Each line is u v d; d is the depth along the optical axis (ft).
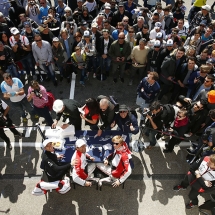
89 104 16.94
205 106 18.13
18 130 22.43
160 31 26.03
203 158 15.40
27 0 30.66
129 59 26.22
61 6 29.71
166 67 21.59
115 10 30.27
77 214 17.19
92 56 24.97
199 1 31.24
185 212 17.38
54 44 22.94
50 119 21.27
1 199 17.88
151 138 19.70
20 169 19.66
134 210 17.43
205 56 22.16
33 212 17.26
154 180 19.11
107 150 17.56
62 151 17.46
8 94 19.70
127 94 26.14
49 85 26.81
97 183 17.44
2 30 24.72
